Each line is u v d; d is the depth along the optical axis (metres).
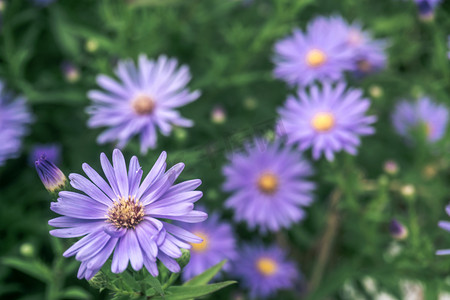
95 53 0.48
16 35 0.53
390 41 0.54
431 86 0.49
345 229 0.51
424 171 0.51
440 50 0.48
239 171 0.49
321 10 0.55
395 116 0.52
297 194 0.50
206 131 0.50
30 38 0.51
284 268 0.51
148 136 0.45
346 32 0.50
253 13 0.55
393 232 0.45
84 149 0.50
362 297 0.52
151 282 0.35
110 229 0.34
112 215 0.34
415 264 0.45
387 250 0.51
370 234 0.47
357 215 0.47
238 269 0.50
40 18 0.53
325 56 0.49
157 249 0.33
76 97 0.49
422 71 0.54
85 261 0.33
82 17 0.53
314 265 0.52
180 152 0.44
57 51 0.53
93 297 0.47
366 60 0.52
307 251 0.53
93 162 0.49
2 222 0.48
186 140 0.49
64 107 0.52
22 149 0.50
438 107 0.52
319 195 0.53
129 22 0.48
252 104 0.51
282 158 0.50
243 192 0.49
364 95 0.53
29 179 0.50
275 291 0.51
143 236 0.34
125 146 0.45
